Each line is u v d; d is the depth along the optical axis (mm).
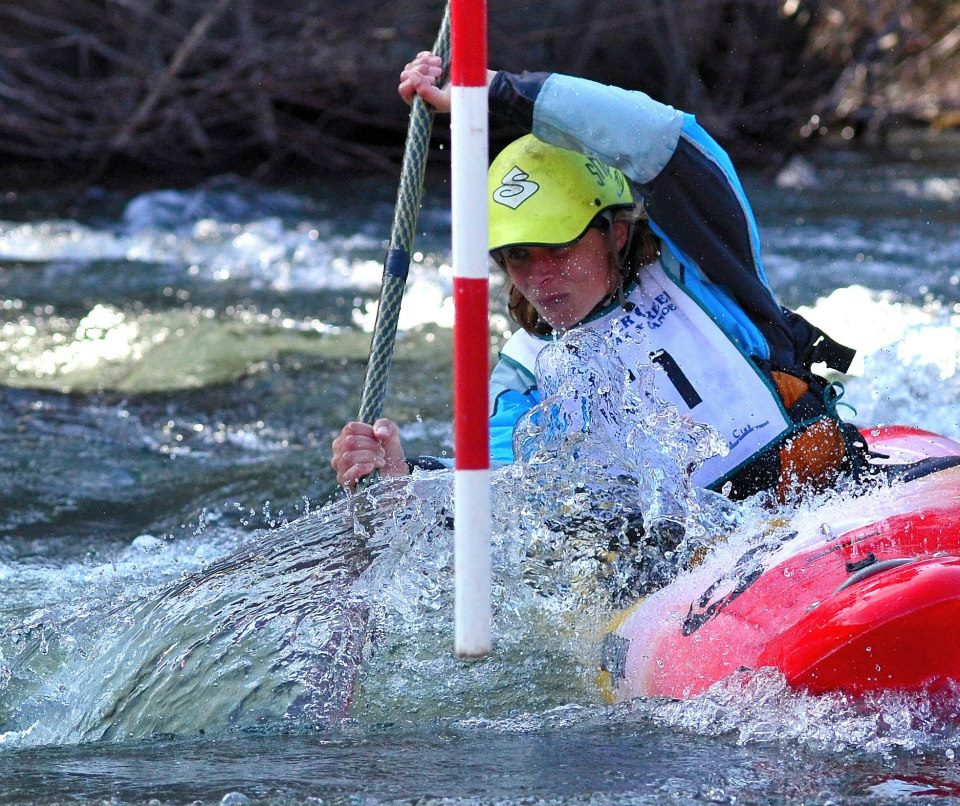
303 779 7211
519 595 9805
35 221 35469
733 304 10148
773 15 48469
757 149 47469
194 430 17703
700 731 7613
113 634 10109
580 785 6832
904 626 7113
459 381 6125
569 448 10039
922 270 27812
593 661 9023
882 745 7070
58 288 27047
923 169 46406
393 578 9844
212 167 44875
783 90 48344
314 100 44250
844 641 7234
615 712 8211
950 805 6328
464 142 6191
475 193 6184
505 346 10875
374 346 10617
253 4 43750
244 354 21375
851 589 7582
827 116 49719
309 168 46312
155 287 27312
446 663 9078
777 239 32125
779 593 8203
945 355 19234
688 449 9812
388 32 43938
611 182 10117
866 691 7285
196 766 7672
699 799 6523
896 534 8367
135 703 9094
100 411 18500
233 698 8828
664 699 8141
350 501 10148
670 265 10164
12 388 19391
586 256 9969
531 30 45938
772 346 10156
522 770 7176
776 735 7367
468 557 6070
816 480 9922
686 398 9867
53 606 11031
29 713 9375
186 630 9641
